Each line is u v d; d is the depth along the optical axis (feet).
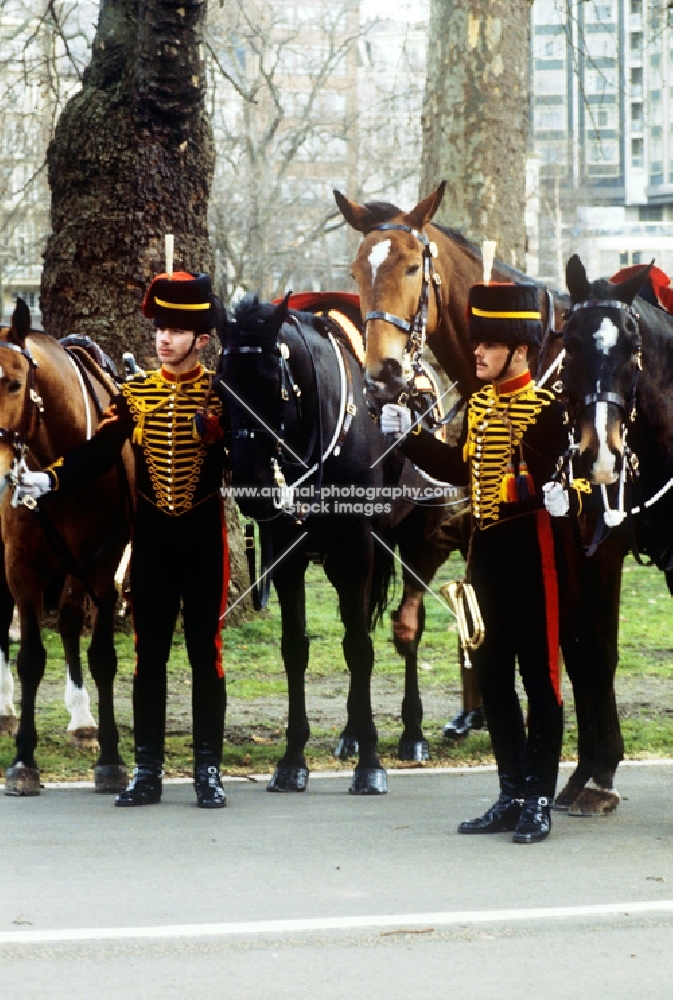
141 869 20.51
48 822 23.61
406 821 23.73
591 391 21.45
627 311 21.93
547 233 147.95
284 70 125.90
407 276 26.53
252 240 119.24
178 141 40.98
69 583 29.12
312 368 24.59
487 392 22.68
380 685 36.78
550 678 22.47
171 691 35.50
